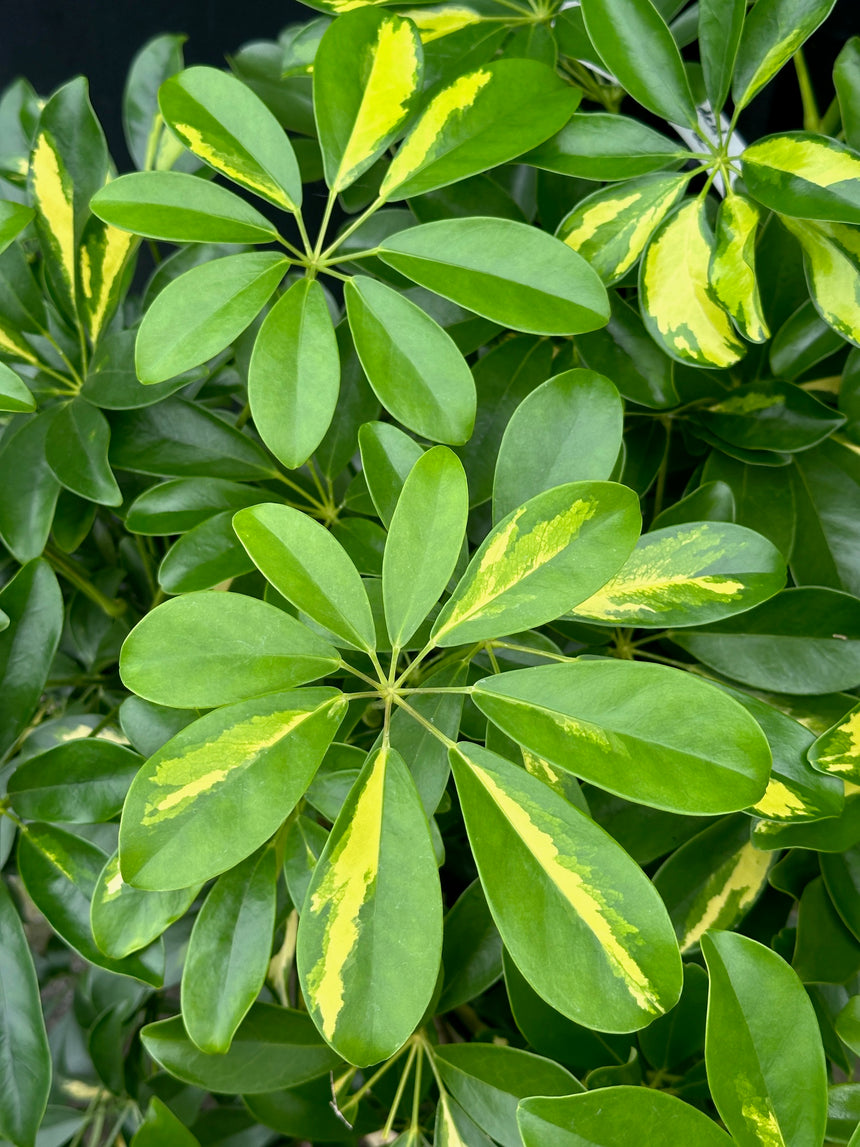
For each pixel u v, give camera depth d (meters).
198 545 0.44
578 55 0.48
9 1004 0.43
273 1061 0.45
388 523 0.40
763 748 0.30
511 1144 0.42
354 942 0.31
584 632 0.49
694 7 0.56
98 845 0.48
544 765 0.42
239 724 0.33
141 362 0.39
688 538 0.40
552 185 0.51
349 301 0.41
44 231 0.48
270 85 0.59
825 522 0.51
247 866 0.41
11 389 0.41
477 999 0.62
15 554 0.46
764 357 0.53
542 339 0.50
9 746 0.44
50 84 1.14
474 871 0.61
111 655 0.58
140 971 0.41
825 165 0.41
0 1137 0.42
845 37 0.55
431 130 0.43
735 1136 0.32
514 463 0.39
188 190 0.41
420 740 0.42
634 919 0.30
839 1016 0.40
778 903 0.52
